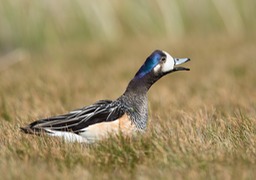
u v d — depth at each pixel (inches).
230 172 309.6
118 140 351.3
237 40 1107.3
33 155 344.8
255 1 1245.7
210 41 1112.2
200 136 368.8
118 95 644.7
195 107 509.4
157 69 390.6
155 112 493.7
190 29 1202.6
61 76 750.5
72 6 1093.8
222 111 489.4
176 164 327.9
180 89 664.4
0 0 1038.4
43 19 1063.6
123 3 1156.5
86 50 1036.5
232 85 673.6
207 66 860.0
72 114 369.7
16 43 1041.5
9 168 318.3
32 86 639.1
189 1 1202.6
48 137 366.0
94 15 1120.2
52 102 556.4
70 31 1091.3
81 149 349.1
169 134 370.9
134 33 1163.3
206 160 328.8
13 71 805.2
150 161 334.6
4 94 602.5
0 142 371.9
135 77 387.9
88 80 733.3
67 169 324.2
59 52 1023.0
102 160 338.0
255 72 762.8
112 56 988.6
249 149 350.3
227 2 1223.5
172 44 1090.1
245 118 412.2
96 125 363.3
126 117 371.6
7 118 493.0
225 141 363.3
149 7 1178.0
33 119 453.4
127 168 332.2
